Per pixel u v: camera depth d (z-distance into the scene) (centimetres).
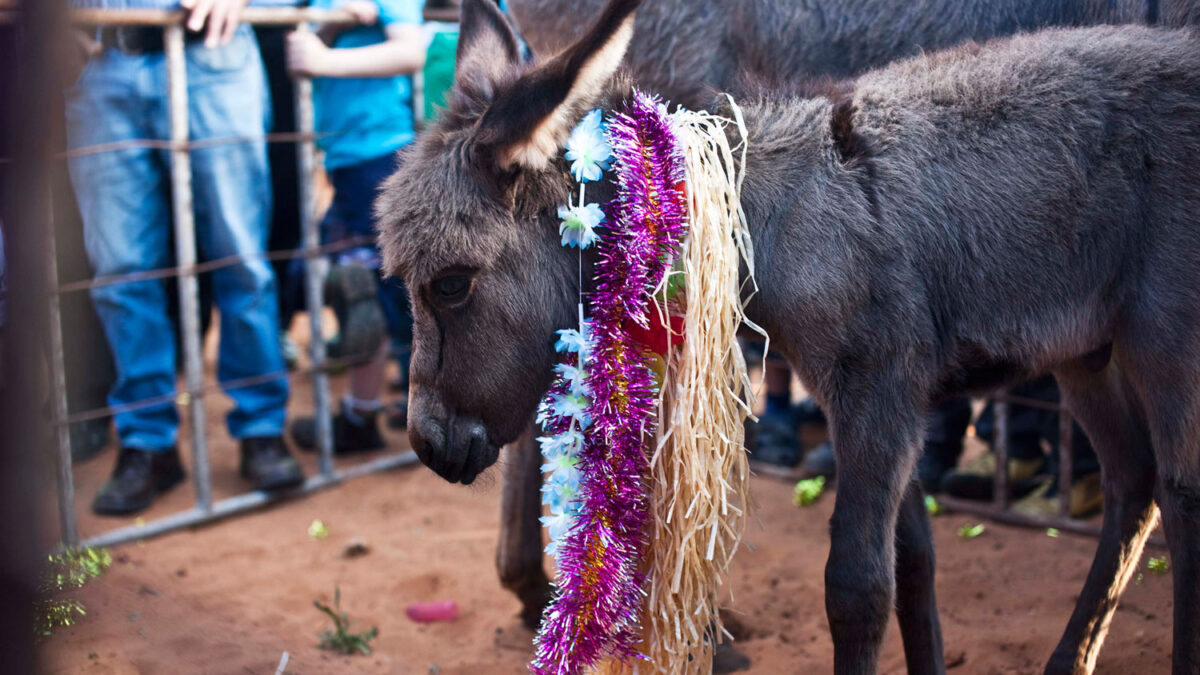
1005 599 404
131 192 519
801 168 269
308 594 441
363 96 574
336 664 375
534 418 289
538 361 269
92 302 554
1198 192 260
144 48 512
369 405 604
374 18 553
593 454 264
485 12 304
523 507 387
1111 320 275
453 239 255
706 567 274
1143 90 267
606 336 259
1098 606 312
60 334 469
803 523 495
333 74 537
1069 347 273
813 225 262
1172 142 263
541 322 266
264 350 548
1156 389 268
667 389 265
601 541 261
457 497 550
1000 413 474
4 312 147
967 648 367
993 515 483
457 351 263
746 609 410
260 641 388
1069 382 316
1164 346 264
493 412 268
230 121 525
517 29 467
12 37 141
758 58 403
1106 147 265
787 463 559
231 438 636
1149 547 431
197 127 522
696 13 407
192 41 515
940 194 263
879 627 262
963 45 294
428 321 264
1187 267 260
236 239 532
